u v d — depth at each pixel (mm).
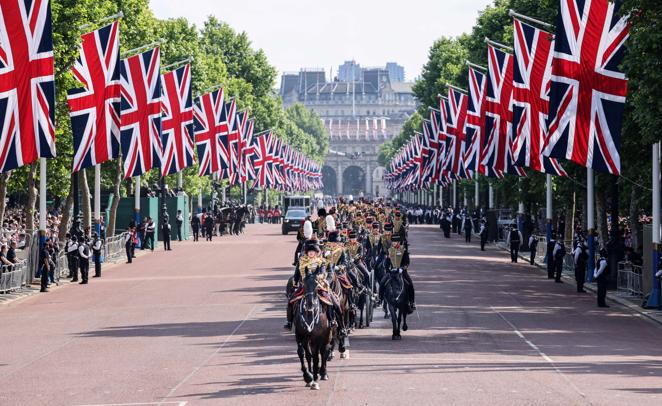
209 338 69688
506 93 131125
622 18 86562
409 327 76312
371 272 78938
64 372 56406
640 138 102375
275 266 139250
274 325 76750
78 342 69062
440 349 64312
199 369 56375
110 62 115562
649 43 80375
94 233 128375
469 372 54562
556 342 68438
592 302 98688
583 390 48844
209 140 188000
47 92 91562
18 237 136750
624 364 58406
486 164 133875
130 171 136000
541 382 51219
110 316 84750
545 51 111500
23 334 74625
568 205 163625
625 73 83438
